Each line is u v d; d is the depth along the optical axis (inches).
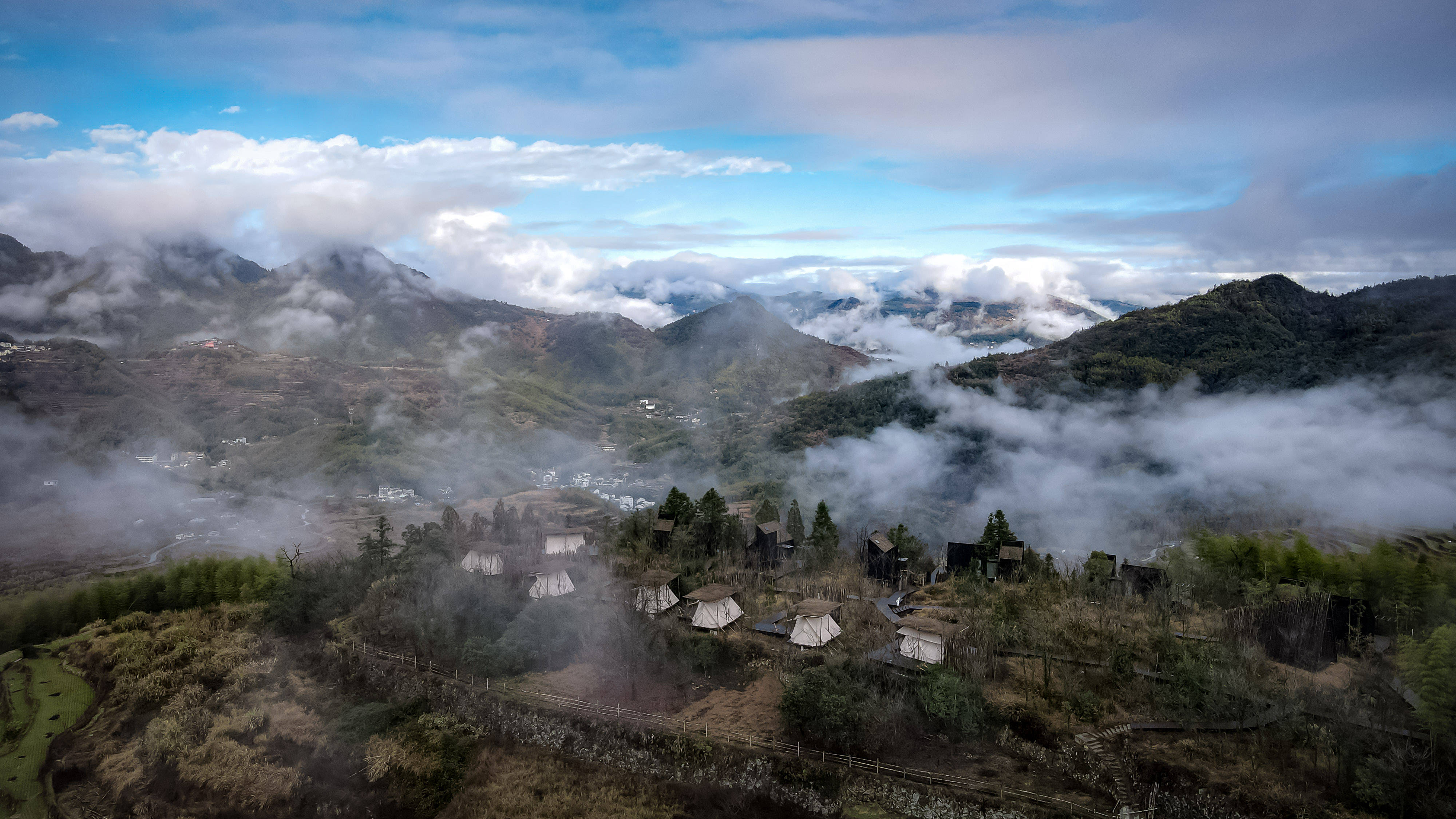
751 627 3403.1
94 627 4532.5
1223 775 2106.3
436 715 3063.5
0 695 3868.1
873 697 2554.1
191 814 2832.2
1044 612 3105.3
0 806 2992.1
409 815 2679.6
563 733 2802.7
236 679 3604.8
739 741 2583.7
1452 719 2006.6
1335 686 2465.6
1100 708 2455.7
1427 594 3011.8
